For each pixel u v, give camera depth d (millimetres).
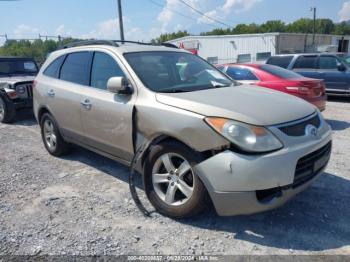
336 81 11133
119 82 3670
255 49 29969
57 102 4934
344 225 3270
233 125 2918
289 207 3621
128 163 3939
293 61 11953
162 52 4453
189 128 3094
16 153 5820
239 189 2869
